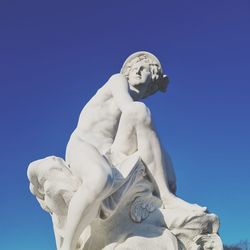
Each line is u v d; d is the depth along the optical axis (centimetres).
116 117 456
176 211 408
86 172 385
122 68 496
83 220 380
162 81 500
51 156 414
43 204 429
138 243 388
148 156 419
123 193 396
